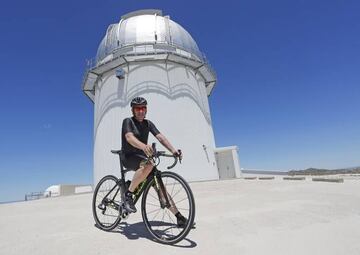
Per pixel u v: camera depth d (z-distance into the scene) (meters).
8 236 4.02
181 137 20.00
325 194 6.68
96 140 21.47
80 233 3.82
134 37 21.55
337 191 7.18
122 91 20.61
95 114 22.61
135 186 3.41
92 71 21.48
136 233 3.60
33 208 7.96
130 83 20.50
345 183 9.23
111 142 20.08
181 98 20.94
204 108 23.17
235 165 21.23
